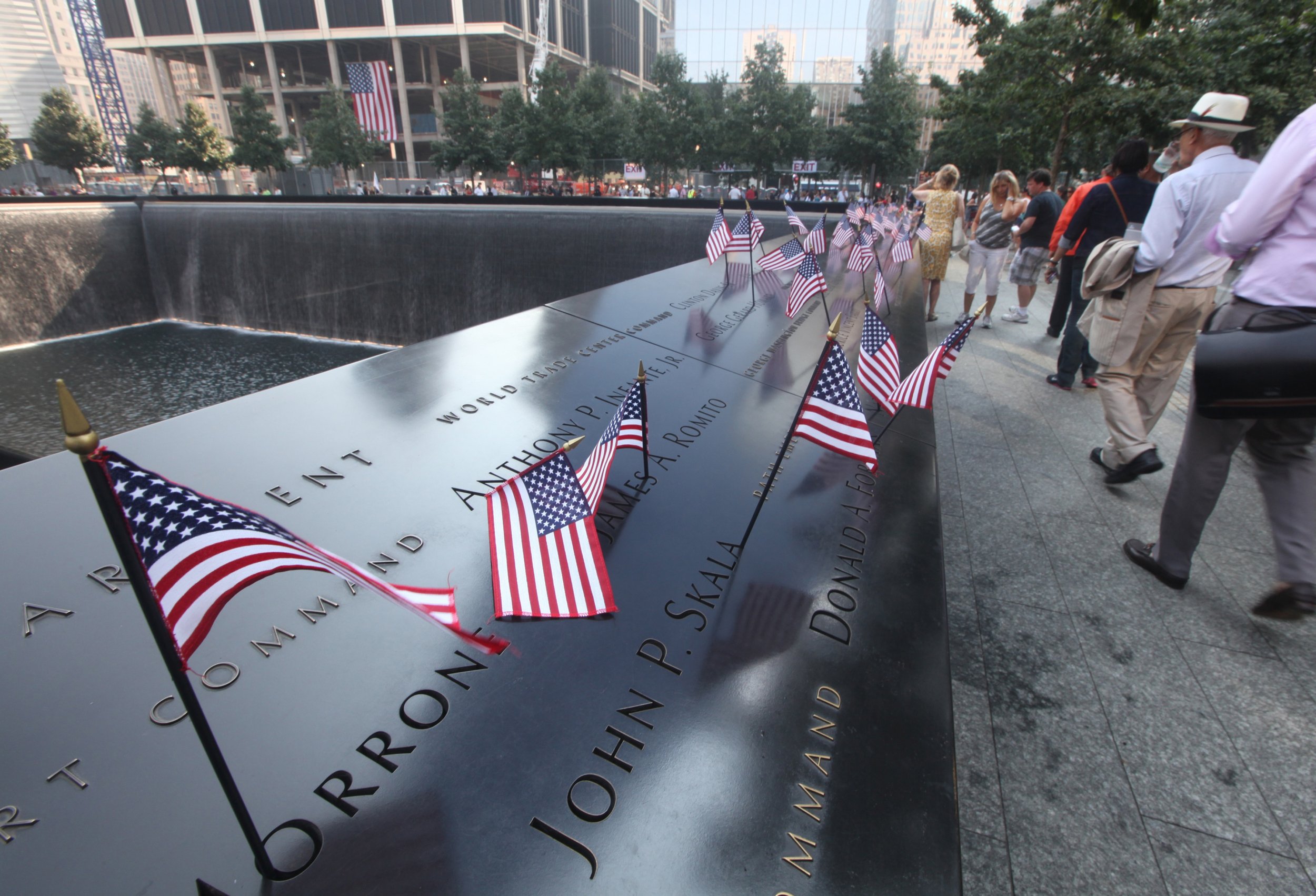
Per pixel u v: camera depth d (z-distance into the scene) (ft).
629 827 4.64
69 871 4.01
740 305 19.16
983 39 56.34
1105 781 7.91
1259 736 8.52
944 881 4.52
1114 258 13.17
